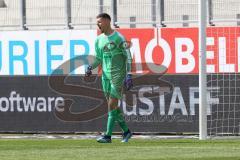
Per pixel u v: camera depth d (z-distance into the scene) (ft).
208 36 147.33
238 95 145.79
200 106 131.64
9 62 156.66
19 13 165.48
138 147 113.19
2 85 157.79
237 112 145.79
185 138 137.90
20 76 156.35
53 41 153.69
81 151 106.22
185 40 147.13
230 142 124.16
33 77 155.63
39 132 156.15
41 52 154.61
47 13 163.22
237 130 146.00
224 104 146.41
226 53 146.51
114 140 131.95
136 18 160.15
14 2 166.81
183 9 156.87
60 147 114.52
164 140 130.62
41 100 155.53
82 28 159.12
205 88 131.13
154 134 149.28
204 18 130.72
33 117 156.46
